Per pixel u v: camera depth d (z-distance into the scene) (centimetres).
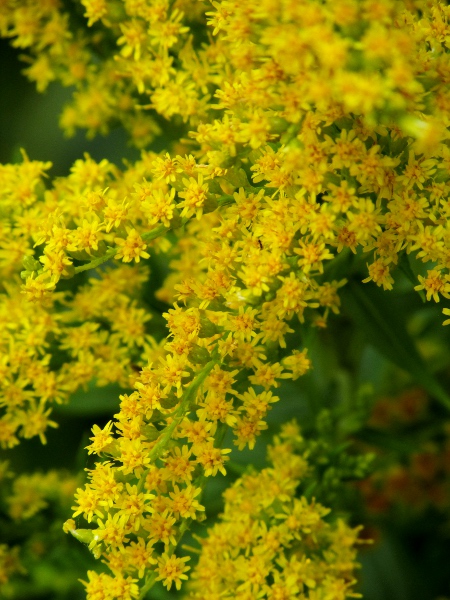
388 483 54
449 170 45
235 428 46
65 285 50
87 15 50
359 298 50
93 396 53
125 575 46
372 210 45
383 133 45
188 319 46
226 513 48
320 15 43
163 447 45
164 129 51
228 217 46
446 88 44
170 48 49
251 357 46
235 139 45
